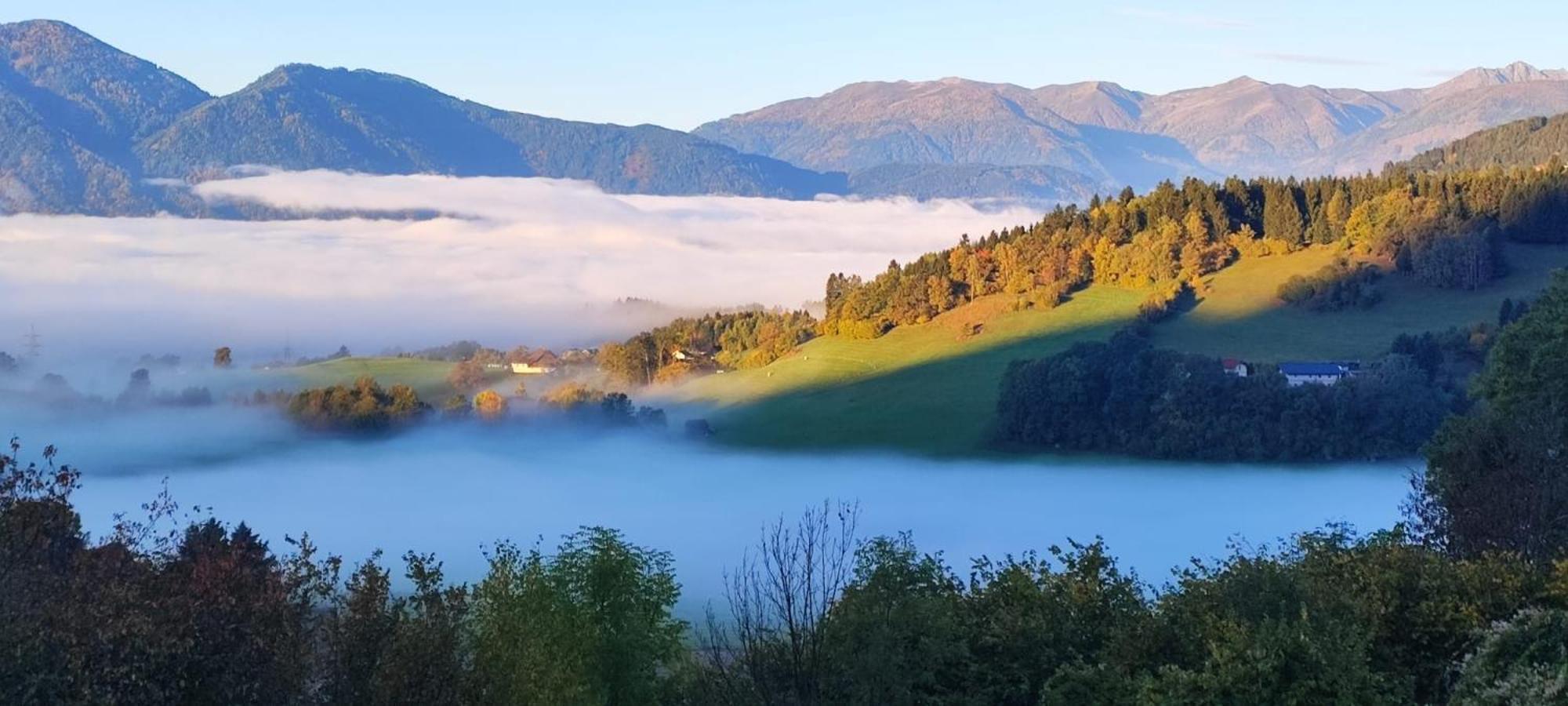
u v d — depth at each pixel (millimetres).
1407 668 25969
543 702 25203
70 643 19031
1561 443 36250
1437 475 37188
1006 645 27891
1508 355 40469
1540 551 31938
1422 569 27359
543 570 29125
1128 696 24250
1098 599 29062
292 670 21609
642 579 31156
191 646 19938
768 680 22688
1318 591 25719
